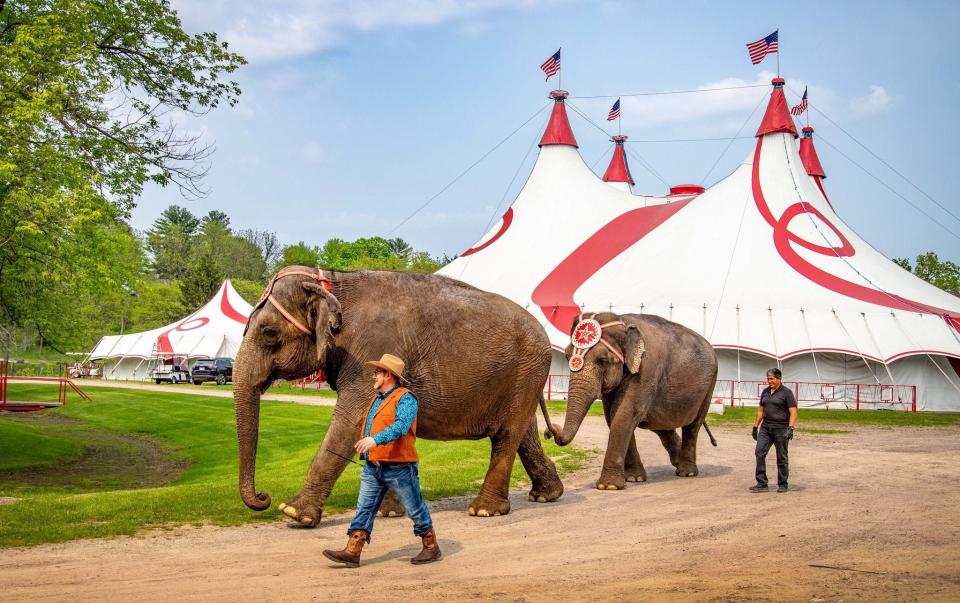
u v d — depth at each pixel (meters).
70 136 17.44
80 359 60.62
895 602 5.88
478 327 10.12
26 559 7.59
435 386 9.88
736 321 33.47
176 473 19.69
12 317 20.38
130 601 6.16
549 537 8.77
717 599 6.04
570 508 10.77
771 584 6.47
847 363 32.50
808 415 28.75
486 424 10.35
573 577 6.92
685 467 14.32
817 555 7.57
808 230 38.16
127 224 20.42
